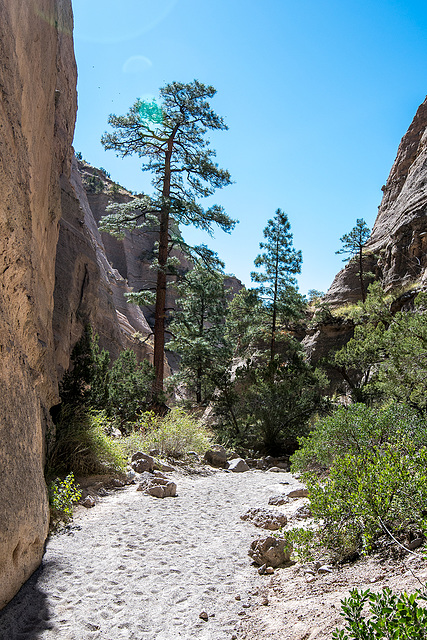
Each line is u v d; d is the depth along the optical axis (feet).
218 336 91.04
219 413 50.60
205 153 66.03
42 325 19.38
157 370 60.44
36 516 11.94
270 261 89.15
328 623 8.54
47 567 12.44
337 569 12.06
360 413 20.72
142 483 22.52
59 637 9.32
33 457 12.65
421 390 31.45
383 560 11.37
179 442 33.42
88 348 32.63
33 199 19.04
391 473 12.55
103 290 100.58
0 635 9.20
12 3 14.12
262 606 10.75
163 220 63.21
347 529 12.96
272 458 38.42
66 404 27.40
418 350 33.06
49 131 24.06
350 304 126.52
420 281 95.61
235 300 93.20
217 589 11.84
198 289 68.44
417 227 111.34
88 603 10.77
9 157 12.49
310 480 16.52
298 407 45.78
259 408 45.37
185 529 16.76
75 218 75.41
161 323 62.03
